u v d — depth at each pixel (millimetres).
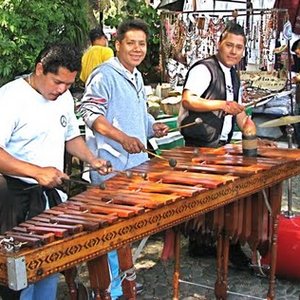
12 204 2826
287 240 3938
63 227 2199
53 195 2912
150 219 2535
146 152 3541
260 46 7535
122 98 3471
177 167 3232
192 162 3383
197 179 2945
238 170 3146
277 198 3627
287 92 7309
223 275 3623
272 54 7531
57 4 6809
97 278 2531
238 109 3768
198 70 3941
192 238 4020
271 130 8258
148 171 3146
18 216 2834
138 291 3945
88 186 3213
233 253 4277
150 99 5582
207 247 4496
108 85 3434
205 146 4000
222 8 8500
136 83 3586
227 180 2943
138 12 8828
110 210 2436
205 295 3939
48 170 2604
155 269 4332
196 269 4352
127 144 3291
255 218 3615
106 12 9570
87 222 2268
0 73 6430
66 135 3094
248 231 3609
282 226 3980
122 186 2863
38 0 6609
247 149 3535
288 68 7449
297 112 7824
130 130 3516
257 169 3186
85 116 3404
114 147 3494
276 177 3432
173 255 3811
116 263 3371
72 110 3076
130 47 3461
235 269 4324
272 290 3725
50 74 2697
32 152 2814
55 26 6883
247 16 7555
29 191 2852
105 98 3430
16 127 2775
